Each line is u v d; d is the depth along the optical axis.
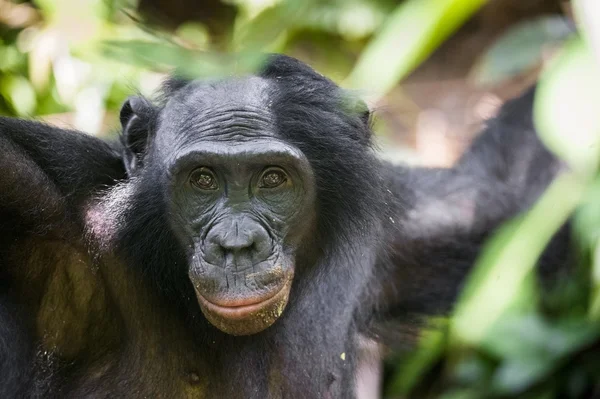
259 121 9.39
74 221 9.70
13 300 9.63
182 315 9.96
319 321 11.02
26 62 14.62
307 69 10.27
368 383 14.77
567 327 14.23
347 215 10.19
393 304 13.49
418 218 13.55
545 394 14.61
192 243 9.26
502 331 14.45
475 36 20.17
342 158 9.99
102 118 14.59
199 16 16.97
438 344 14.84
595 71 7.11
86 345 10.09
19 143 9.43
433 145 18.06
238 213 9.06
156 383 10.03
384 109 12.03
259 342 10.10
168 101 9.87
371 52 8.48
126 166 10.09
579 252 14.11
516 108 15.48
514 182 14.75
